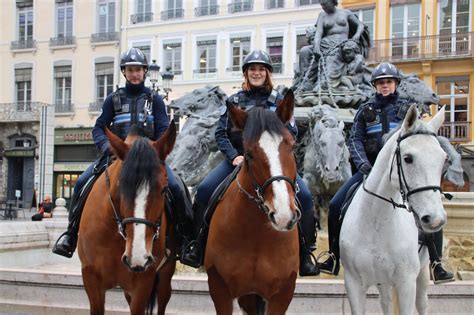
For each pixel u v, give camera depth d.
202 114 13.46
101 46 40.06
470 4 30.77
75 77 40.59
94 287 4.64
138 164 3.87
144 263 3.79
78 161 39.72
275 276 4.28
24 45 41.72
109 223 4.39
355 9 33.91
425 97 11.12
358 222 4.68
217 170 5.04
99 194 4.60
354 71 10.77
